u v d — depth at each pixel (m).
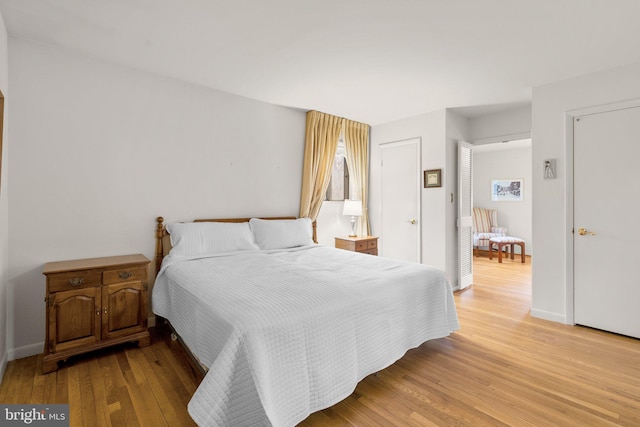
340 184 4.82
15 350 2.39
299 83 3.23
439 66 2.82
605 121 2.90
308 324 1.66
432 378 2.13
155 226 3.06
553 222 3.20
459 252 4.28
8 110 2.34
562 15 2.05
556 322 3.17
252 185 3.74
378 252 4.90
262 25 2.20
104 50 2.60
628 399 1.90
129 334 2.52
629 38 2.33
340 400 1.74
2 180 2.18
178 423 1.68
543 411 1.79
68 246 2.62
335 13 2.05
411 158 4.47
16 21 2.18
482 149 7.03
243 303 1.73
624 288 2.84
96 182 2.75
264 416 1.43
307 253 3.23
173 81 3.14
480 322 3.16
